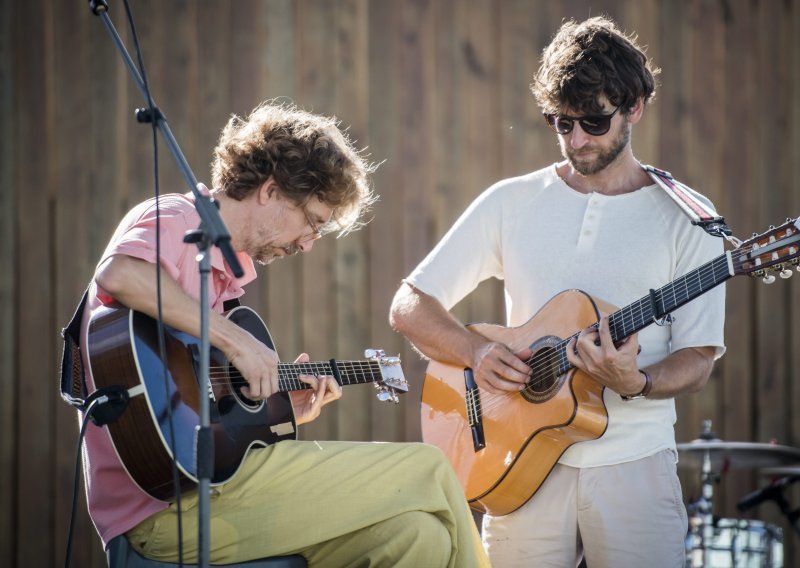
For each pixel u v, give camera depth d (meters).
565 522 4.32
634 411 4.26
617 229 4.34
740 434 7.53
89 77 7.32
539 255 4.46
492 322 7.40
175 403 3.71
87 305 3.87
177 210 3.87
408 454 3.88
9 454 7.21
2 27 7.31
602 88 4.18
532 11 7.45
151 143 7.29
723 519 6.77
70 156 7.31
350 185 4.07
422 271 4.76
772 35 7.62
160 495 3.71
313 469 3.85
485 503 4.48
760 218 7.60
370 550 3.80
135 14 7.31
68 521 7.16
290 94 7.35
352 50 7.39
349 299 7.36
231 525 3.79
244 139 4.02
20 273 7.30
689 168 7.55
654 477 4.23
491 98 7.44
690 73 7.57
